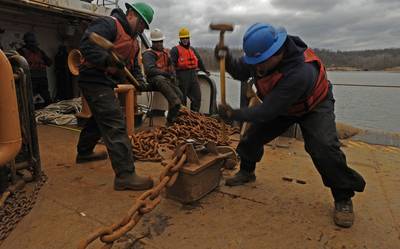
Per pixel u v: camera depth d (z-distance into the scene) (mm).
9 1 5594
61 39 8578
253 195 2949
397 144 4766
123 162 3018
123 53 3061
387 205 2781
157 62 5645
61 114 6293
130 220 2057
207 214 2586
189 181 2672
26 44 7426
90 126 3646
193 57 6488
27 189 2996
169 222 2455
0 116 2285
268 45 2178
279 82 2281
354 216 2561
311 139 2518
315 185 3189
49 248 2133
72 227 2379
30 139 3045
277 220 2508
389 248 2176
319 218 2549
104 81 3045
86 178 3326
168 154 3057
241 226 2414
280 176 3424
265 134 2957
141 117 5980
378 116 6438
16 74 2930
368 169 3672
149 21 3072
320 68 2502
